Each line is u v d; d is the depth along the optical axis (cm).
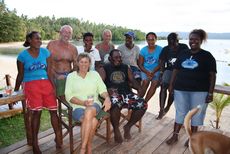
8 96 322
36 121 323
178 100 352
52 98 336
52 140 376
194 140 266
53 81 341
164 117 471
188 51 341
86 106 324
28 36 321
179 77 347
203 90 335
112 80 389
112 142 370
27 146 359
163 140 379
